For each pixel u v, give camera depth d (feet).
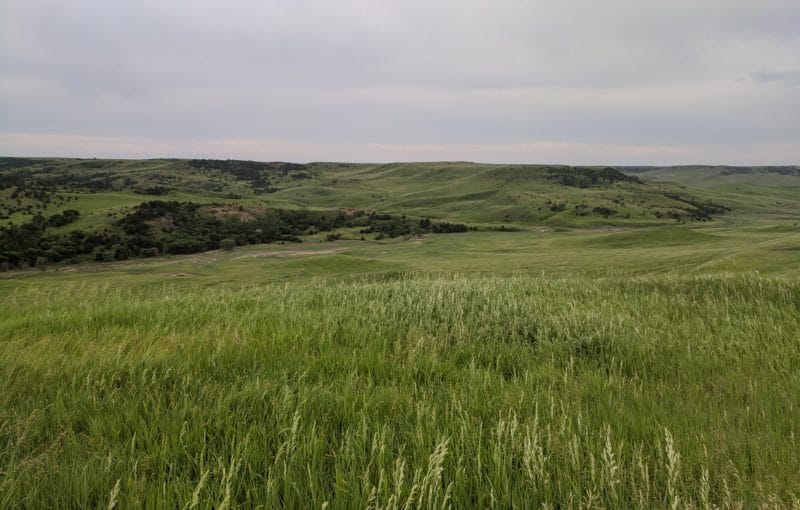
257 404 10.73
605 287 32.19
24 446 8.93
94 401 10.61
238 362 13.82
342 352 14.96
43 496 7.41
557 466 8.17
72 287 29.22
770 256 147.43
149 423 9.74
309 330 17.97
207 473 6.97
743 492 7.55
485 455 8.66
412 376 13.35
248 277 260.62
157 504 7.20
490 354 15.96
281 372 12.89
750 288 27.35
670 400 11.80
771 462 8.59
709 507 7.28
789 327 18.99
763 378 13.08
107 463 8.09
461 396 11.18
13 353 13.98
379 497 7.52
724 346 16.89
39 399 10.84
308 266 287.28
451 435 9.05
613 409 10.89
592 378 13.20
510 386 12.43
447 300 24.99
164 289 30.09
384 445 8.42
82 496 7.44
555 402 11.12
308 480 7.84
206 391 11.39
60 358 13.73
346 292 28.35
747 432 9.74
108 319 19.75
